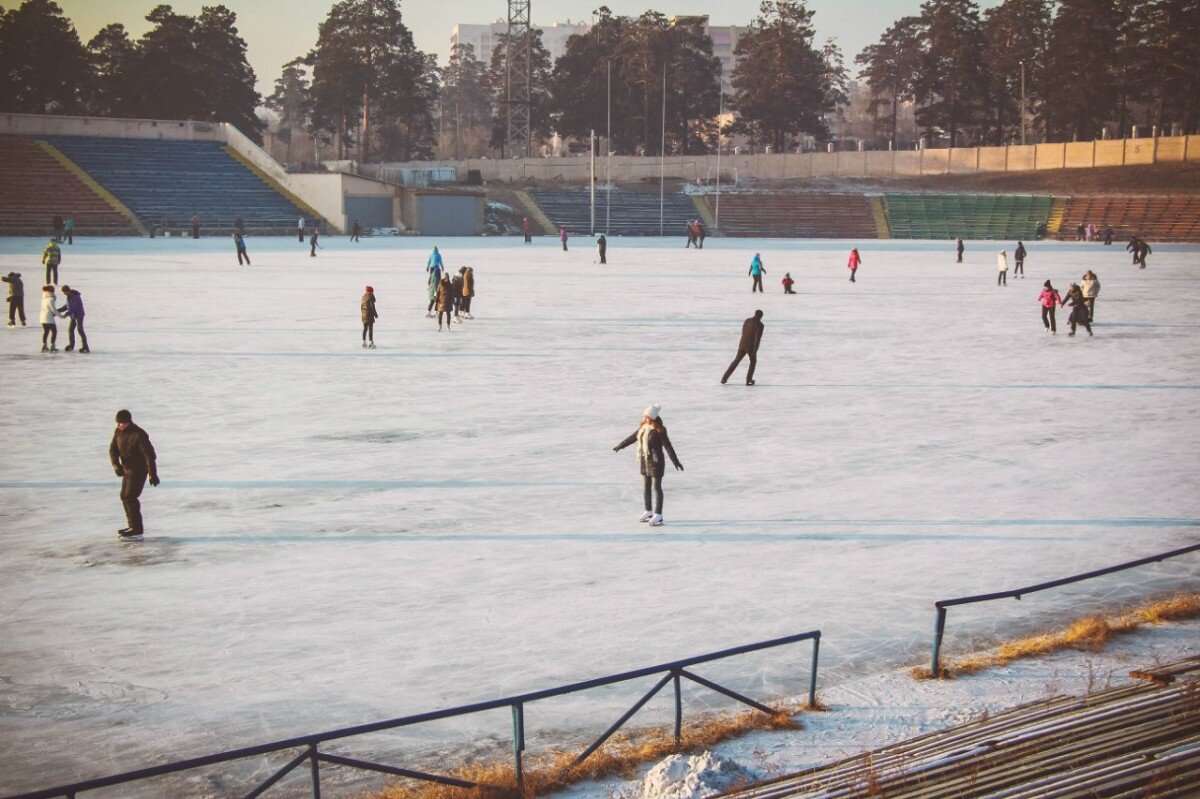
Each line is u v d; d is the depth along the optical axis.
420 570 13.73
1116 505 16.83
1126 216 104.06
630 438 15.88
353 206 95.31
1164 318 41.78
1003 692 10.58
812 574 13.76
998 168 122.88
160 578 13.38
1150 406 24.59
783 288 50.91
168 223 88.75
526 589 13.12
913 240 104.62
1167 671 10.71
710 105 142.88
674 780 8.70
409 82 138.25
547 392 25.66
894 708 10.25
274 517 15.88
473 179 115.06
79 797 8.67
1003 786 8.05
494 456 19.56
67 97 123.56
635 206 112.19
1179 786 7.84
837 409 24.00
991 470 18.86
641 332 36.34
